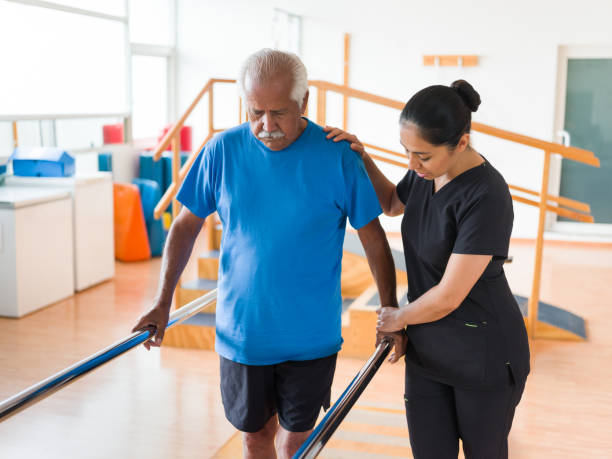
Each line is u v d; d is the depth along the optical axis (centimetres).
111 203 551
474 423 162
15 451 271
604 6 688
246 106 147
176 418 305
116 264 614
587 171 726
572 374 366
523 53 709
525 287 545
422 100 142
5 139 548
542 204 405
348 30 741
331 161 156
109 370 363
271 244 159
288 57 145
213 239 486
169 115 812
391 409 312
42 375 349
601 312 483
